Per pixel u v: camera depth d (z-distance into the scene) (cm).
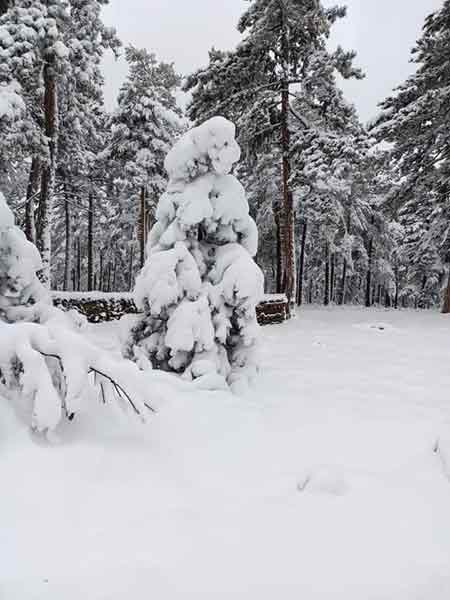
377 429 492
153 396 390
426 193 1956
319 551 265
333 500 327
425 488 354
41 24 1185
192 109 1742
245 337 642
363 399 615
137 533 273
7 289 467
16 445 337
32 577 232
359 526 294
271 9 1503
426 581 242
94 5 1517
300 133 1698
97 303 1517
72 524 277
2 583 227
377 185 3053
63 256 3856
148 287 610
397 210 2000
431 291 3412
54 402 341
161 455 375
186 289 617
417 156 1825
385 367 827
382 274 3403
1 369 361
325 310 2236
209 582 235
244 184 2688
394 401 608
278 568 248
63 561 245
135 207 3041
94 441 374
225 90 1662
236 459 388
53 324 454
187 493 325
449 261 2856
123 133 2256
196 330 594
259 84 1691
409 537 284
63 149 1958
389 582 240
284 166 1720
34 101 1465
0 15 1299
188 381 571
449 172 1755
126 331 652
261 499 325
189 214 634
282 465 387
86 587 227
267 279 3450
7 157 1319
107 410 420
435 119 1664
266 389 657
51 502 293
